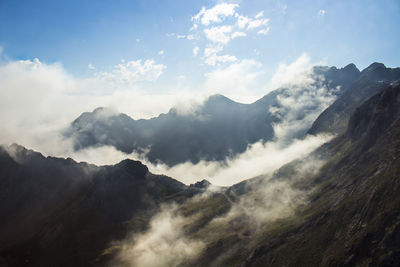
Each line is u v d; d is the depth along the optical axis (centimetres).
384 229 9288
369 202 10781
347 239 10331
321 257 10775
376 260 8731
